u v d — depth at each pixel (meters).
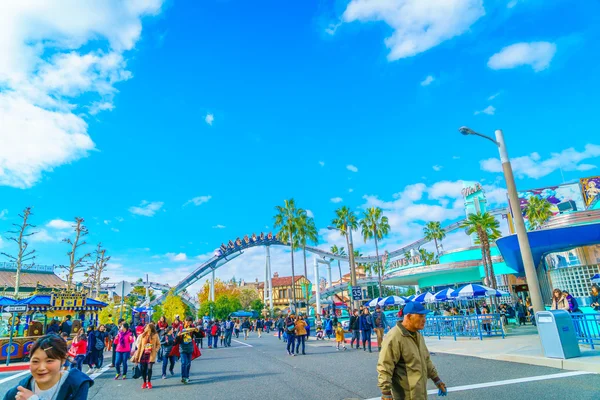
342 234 56.03
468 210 79.06
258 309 80.75
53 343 2.88
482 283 43.53
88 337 15.48
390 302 26.92
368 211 60.03
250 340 33.12
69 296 24.91
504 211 71.12
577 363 9.71
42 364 2.81
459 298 23.25
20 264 36.06
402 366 4.15
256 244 83.44
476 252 46.19
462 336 20.25
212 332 26.52
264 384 10.50
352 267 30.39
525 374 9.56
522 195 55.59
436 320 21.89
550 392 7.59
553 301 14.56
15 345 19.33
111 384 12.12
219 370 14.08
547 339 10.80
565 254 20.58
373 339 23.94
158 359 18.61
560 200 54.47
